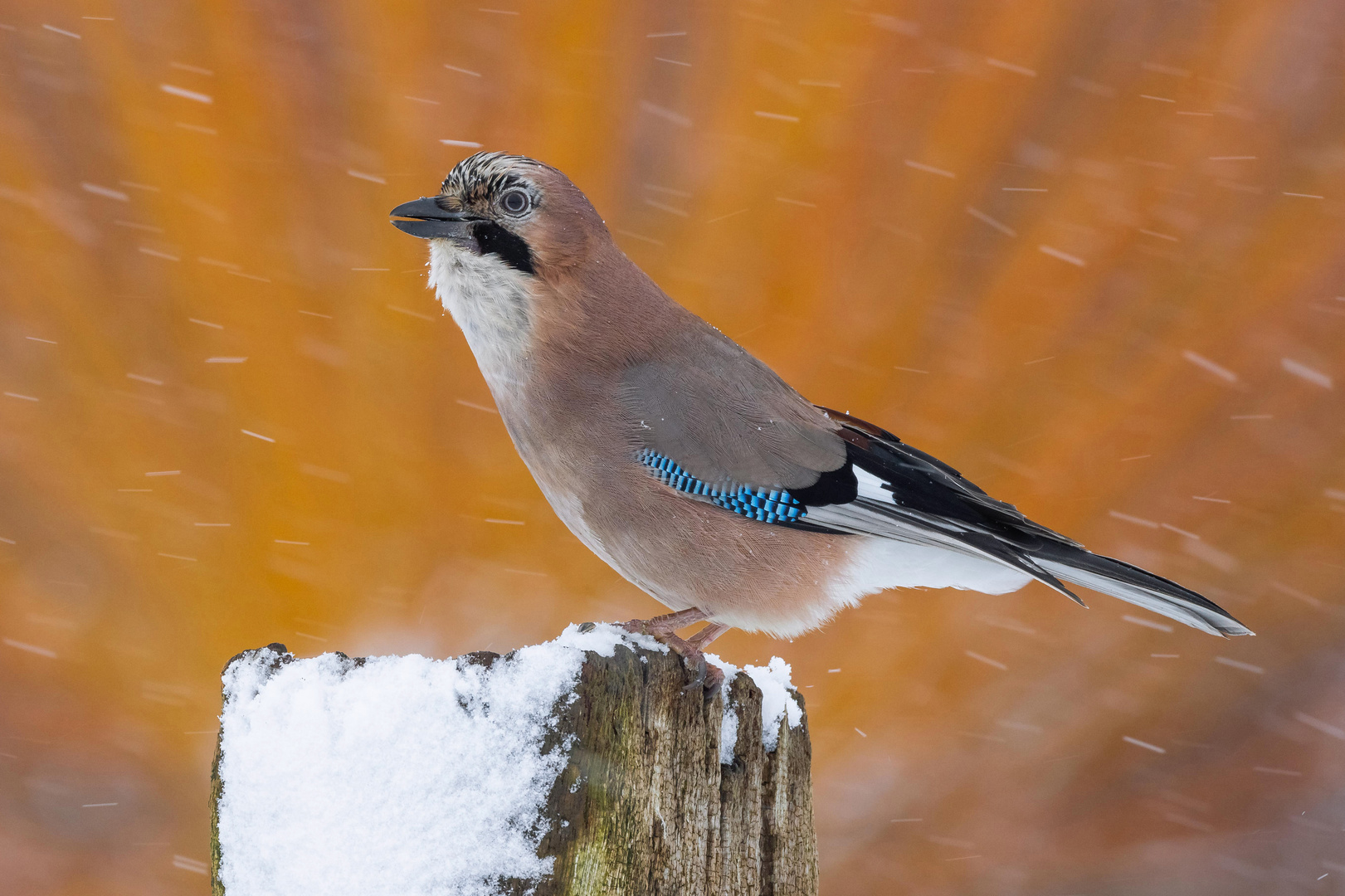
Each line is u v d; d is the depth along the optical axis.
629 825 3.30
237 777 3.32
